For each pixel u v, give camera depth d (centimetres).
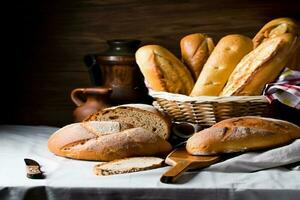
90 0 210
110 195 137
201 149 154
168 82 181
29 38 213
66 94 215
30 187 138
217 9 207
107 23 211
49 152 168
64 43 213
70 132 162
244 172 148
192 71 189
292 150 149
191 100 170
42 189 139
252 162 148
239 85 172
